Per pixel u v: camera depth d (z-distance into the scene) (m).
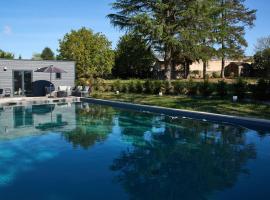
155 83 26.92
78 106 21.94
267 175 7.79
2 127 14.28
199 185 7.20
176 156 9.57
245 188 6.96
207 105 17.83
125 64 52.75
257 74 51.47
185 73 50.31
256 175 7.81
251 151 10.02
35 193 6.85
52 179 7.68
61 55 51.62
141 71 53.22
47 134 12.82
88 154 9.89
